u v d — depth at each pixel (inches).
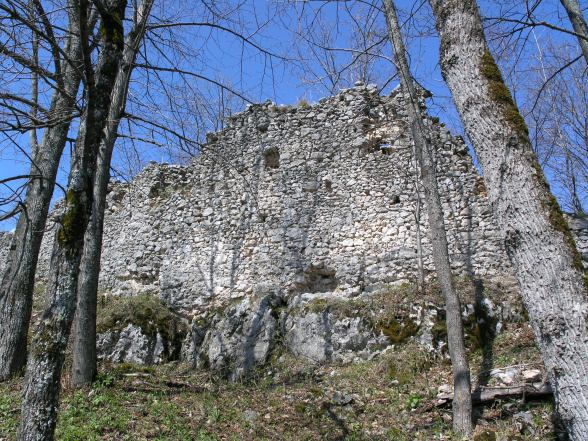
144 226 514.9
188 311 456.4
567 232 171.8
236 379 352.5
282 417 265.4
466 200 394.6
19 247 350.9
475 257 379.9
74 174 183.3
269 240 444.8
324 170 445.4
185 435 241.9
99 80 193.3
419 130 291.6
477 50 199.9
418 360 308.3
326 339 352.5
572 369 159.2
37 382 163.0
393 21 298.2
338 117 452.8
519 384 257.6
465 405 238.1
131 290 492.7
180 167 536.7
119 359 404.5
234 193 474.0
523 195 176.6
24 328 342.0
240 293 440.1
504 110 188.2
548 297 166.2
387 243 405.7
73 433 232.5
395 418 257.3
